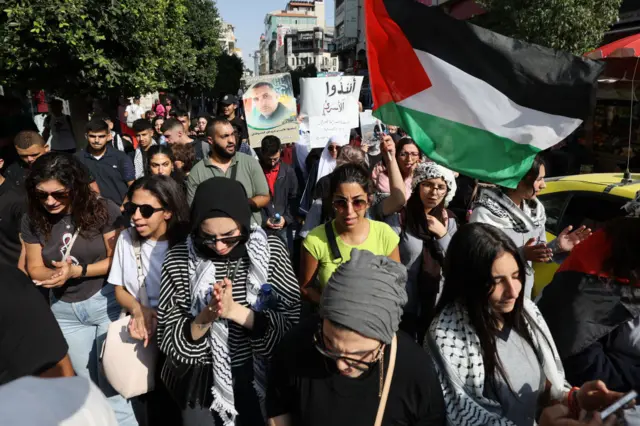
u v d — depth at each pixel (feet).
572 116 9.68
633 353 6.48
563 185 14.08
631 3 34.32
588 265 6.68
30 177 9.07
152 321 8.46
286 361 5.71
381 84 10.79
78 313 9.68
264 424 8.04
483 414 5.85
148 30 30.48
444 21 10.07
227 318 7.09
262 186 15.02
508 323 6.28
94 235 9.61
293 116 21.77
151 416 8.75
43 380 3.26
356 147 13.97
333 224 9.80
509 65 9.84
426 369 5.53
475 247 5.93
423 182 9.84
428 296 9.80
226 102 24.94
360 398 5.42
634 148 28.27
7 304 5.36
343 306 4.88
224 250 7.42
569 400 5.79
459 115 10.26
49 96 34.37
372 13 10.51
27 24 21.84
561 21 27.73
